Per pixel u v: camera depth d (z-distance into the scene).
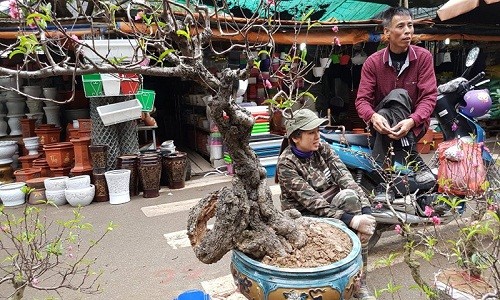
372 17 7.42
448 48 7.95
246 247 1.78
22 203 4.91
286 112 1.88
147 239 3.70
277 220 1.85
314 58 7.08
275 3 1.78
